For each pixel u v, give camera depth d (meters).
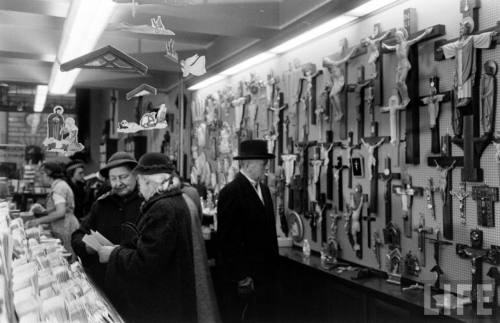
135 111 3.26
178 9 3.35
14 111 5.43
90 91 8.12
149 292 2.17
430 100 2.71
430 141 2.76
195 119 5.55
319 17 3.46
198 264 2.59
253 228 3.24
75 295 1.37
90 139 8.21
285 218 4.38
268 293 3.43
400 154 2.96
